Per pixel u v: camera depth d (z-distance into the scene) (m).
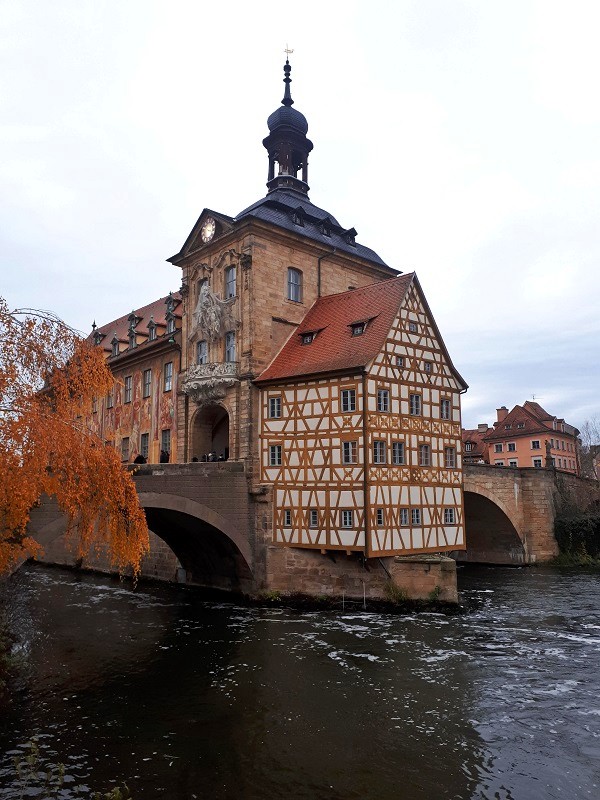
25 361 10.49
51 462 10.53
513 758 11.20
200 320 28.92
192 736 12.05
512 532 38.22
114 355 40.06
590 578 32.47
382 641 18.91
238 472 25.31
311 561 24.36
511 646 18.42
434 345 26.92
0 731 12.27
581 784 10.31
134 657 17.25
